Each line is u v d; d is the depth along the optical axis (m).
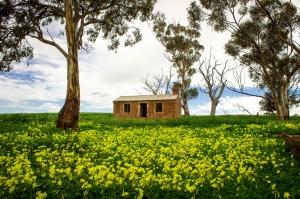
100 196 6.35
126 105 42.19
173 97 39.72
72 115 20.50
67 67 21.17
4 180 6.77
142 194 6.11
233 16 34.66
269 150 11.70
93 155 10.99
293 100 46.03
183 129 22.14
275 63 38.72
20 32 23.94
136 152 11.62
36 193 6.09
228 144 13.50
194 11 36.50
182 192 6.57
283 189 6.68
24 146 12.38
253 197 6.34
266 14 34.28
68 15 21.02
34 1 23.89
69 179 7.05
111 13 27.78
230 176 7.80
